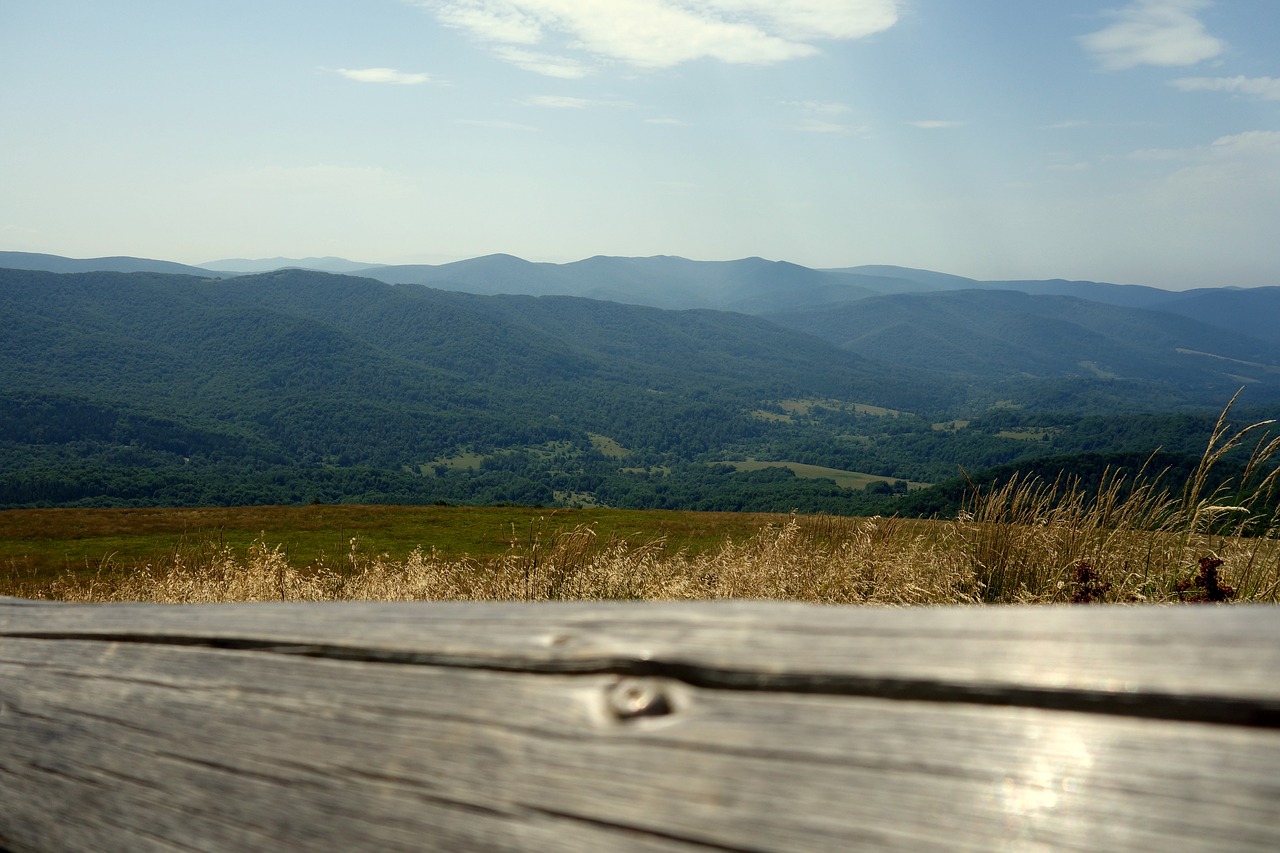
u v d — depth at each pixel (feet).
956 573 16.56
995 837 1.78
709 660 2.30
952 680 2.00
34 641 3.85
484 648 2.70
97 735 3.34
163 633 3.46
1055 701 1.88
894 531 20.07
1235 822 1.61
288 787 2.77
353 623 3.12
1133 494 15.74
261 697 3.03
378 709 2.75
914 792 1.89
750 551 21.31
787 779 2.02
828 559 19.42
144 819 3.07
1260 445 14.38
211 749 3.02
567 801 2.25
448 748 2.53
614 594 22.04
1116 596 13.80
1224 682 1.74
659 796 2.13
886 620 2.23
